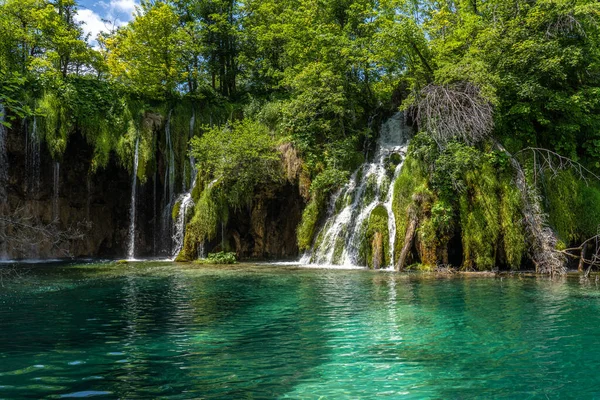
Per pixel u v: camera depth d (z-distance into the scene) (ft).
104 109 85.25
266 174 74.95
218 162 75.82
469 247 54.08
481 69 58.03
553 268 50.37
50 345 22.67
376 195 69.15
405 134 79.20
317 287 42.63
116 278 50.14
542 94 57.88
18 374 18.25
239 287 42.80
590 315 29.22
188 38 96.12
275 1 107.45
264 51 104.63
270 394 16.21
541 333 24.82
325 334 24.94
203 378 17.88
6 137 77.82
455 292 38.91
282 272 55.98
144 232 89.81
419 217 57.67
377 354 21.21
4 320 28.45
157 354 21.16
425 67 75.92
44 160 82.43
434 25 83.15
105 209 92.12
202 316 29.78
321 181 71.41
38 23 83.82
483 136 58.49
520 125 60.29
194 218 74.28
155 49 95.04
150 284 45.14
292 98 84.74
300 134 77.20
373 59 79.25
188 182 89.51
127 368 19.08
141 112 87.71
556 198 55.67
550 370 18.88
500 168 55.52
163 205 89.25
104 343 23.08
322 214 72.28
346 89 84.33
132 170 85.81
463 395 16.19
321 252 69.46
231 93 109.81
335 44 84.74
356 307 32.63
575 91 63.16
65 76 88.43
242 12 110.11
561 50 58.80
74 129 82.23
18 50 85.97
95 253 90.58
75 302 34.99
